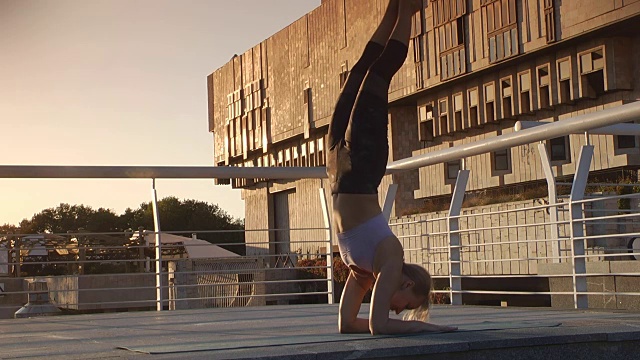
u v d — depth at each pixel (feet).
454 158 23.15
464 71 98.07
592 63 83.46
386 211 25.96
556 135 19.29
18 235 23.24
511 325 12.18
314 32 137.08
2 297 70.49
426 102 110.73
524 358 10.21
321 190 26.09
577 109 88.22
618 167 80.12
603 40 82.02
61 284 80.89
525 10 87.92
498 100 97.09
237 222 300.81
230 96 177.37
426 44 105.70
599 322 12.28
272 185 164.66
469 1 97.35
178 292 77.20
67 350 11.48
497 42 92.38
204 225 296.10
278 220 166.40
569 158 86.89
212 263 80.89
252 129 165.37
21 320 20.31
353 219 12.15
